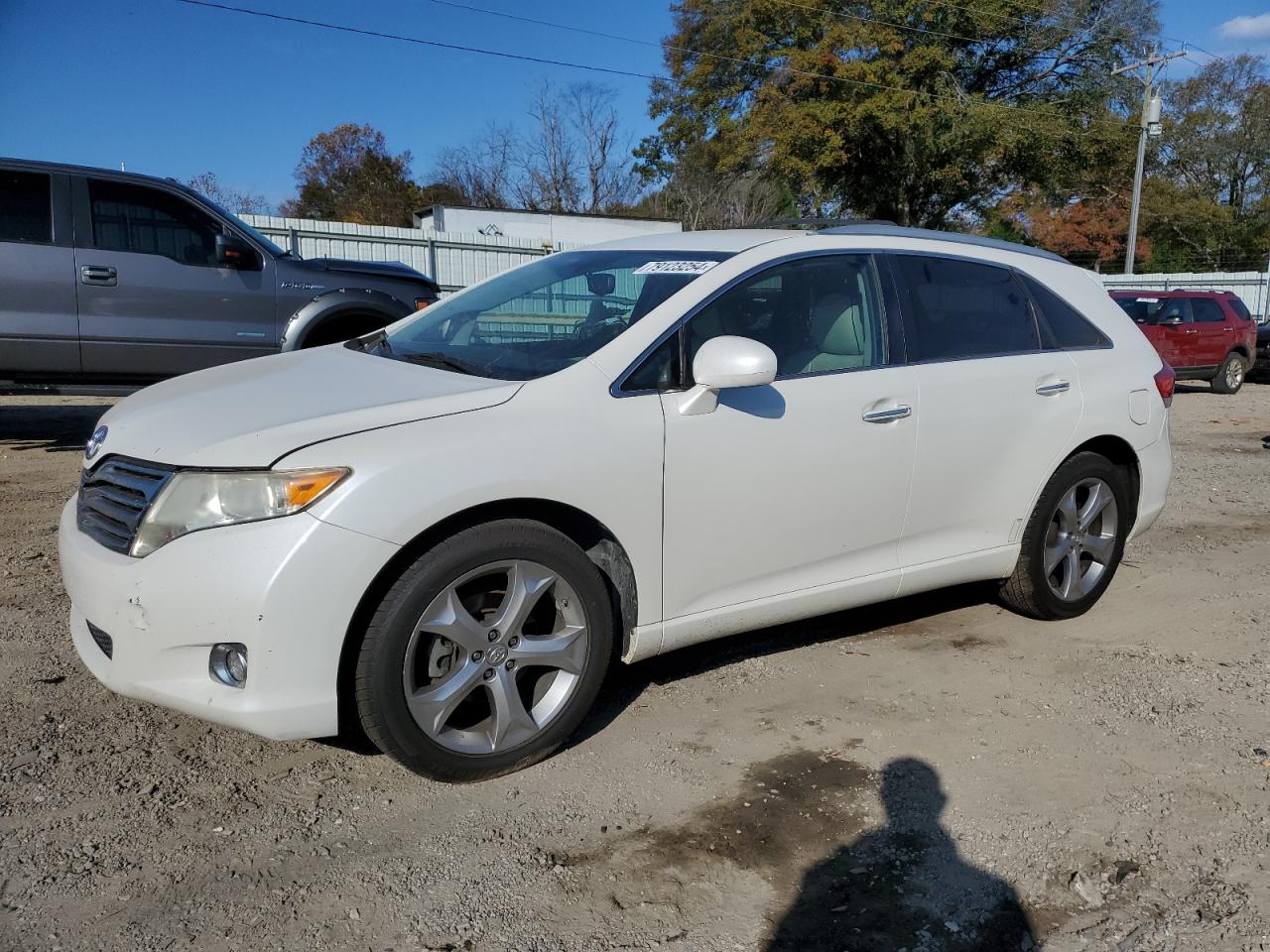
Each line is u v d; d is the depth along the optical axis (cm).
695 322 339
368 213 5022
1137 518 474
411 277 820
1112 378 453
